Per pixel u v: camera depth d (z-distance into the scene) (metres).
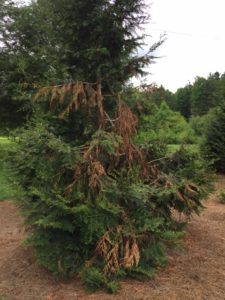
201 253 6.13
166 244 5.63
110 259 4.84
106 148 4.93
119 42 5.80
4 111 15.27
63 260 5.06
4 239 7.04
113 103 5.82
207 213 8.94
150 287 4.90
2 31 14.56
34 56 12.40
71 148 4.85
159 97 6.14
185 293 4.78
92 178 4.73
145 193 4.96
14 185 5.11
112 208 4.74
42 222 4.64
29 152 4.92
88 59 5.67
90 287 4.86
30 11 14.19
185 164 5.77
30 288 4.93
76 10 5.61
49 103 5.49
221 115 14.63
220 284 5.08
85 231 4.83
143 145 6.02
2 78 14.38
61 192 4.75
